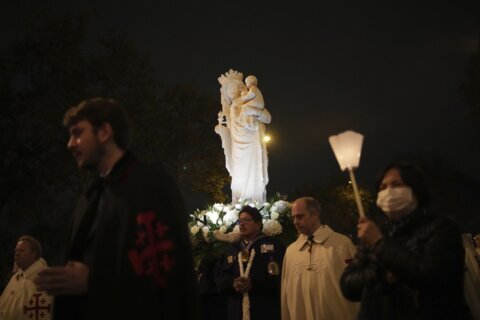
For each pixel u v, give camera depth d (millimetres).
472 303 6758
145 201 3207
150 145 27703
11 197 25547
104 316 3025
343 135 3666
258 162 12656
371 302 3902
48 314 7227
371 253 3990
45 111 25406
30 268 7441
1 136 24797
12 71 25531
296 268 7266
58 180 25984
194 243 9875
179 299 3174
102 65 26453
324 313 6898
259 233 8523
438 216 3871
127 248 3104
